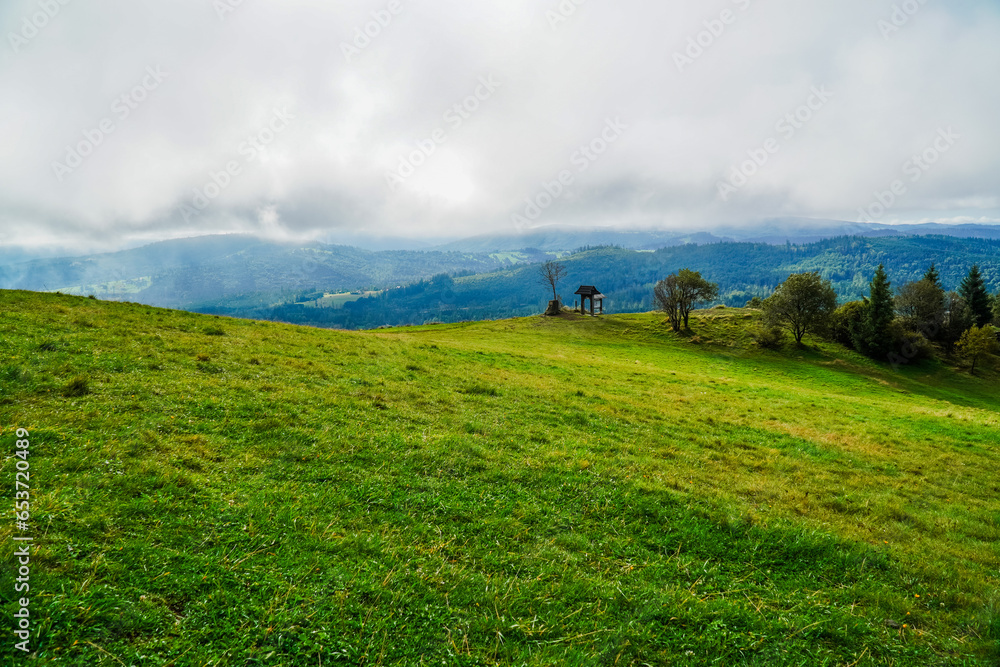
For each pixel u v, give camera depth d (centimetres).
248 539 825
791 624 803
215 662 587
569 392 2491
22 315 2078
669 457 1619
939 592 941
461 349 3841
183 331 2439
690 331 10038
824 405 3303
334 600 720
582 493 1215
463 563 872
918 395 6844
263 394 1593
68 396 1291
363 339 3334
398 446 1346
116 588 661
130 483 916
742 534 1088
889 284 9062
